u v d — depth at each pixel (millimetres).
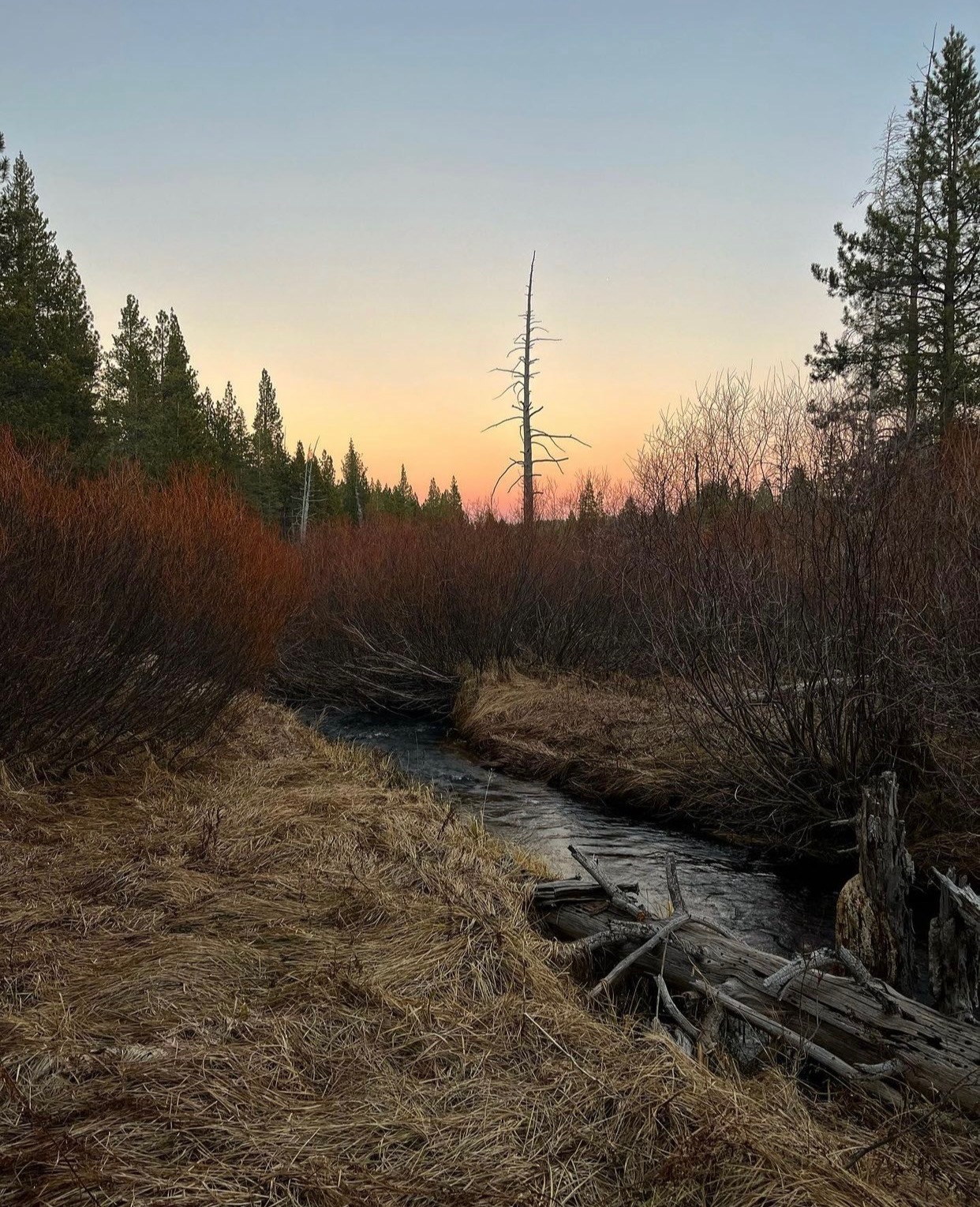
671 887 3947
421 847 4770
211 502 7523
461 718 11852
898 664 5703
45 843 4363
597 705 10438
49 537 5371
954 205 14508
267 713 9789
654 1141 2297
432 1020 2877
